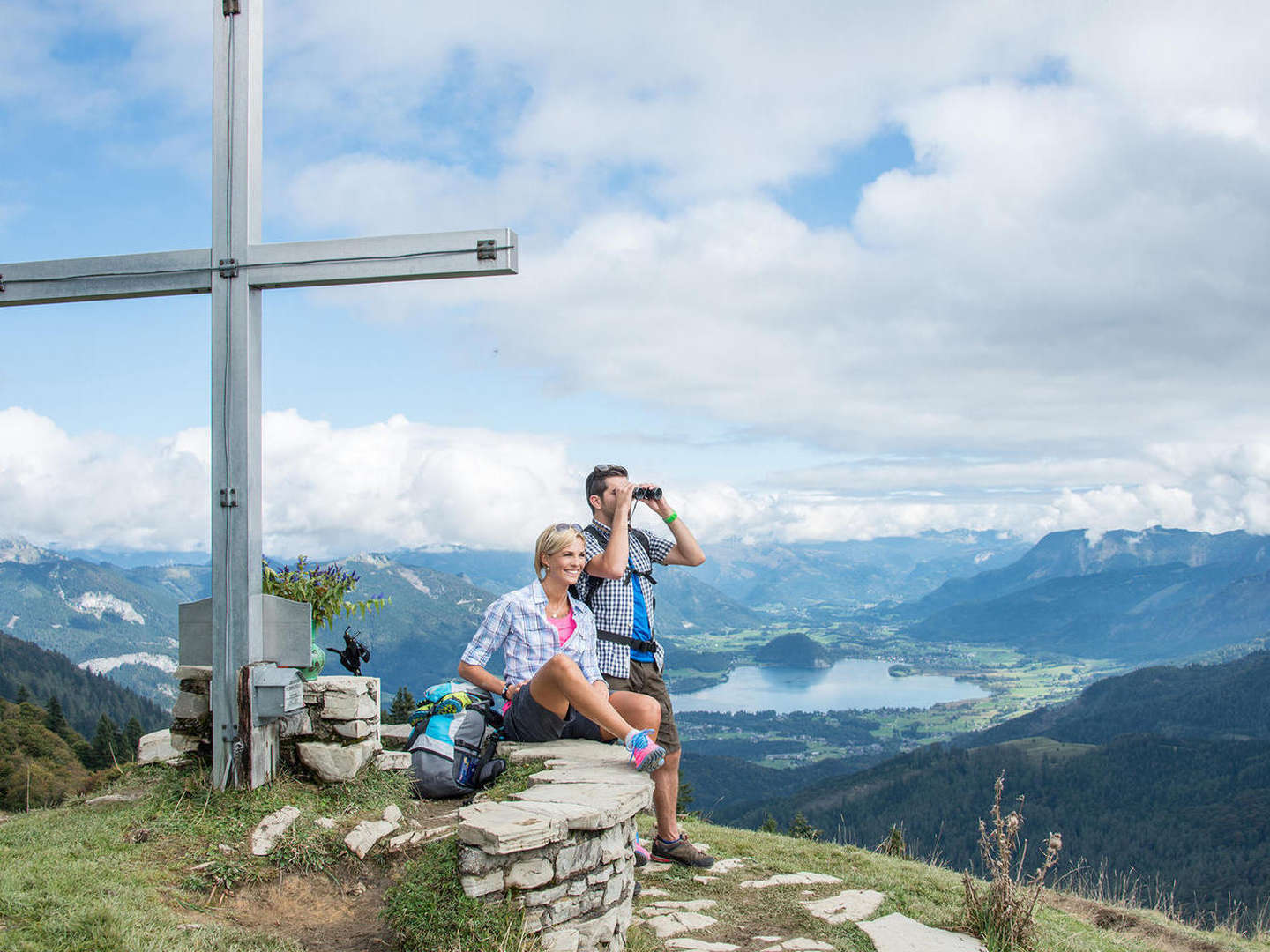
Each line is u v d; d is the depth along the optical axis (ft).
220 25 16.99
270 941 12.18
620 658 16.97
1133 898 24.49
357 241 16.51
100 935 11.07
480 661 17.08
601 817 12.60
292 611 16.33
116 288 17.16
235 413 16.43
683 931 14.40
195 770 16.76
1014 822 15.96
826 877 17.65
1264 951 19.95
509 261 16.21
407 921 12.17
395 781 16.92
